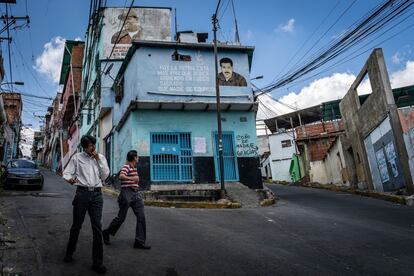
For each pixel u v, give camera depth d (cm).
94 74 2506
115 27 2384
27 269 519
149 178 1552
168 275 531
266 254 657
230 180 1641
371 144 1841
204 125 1684
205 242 731
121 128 1867
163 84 1675
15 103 3950
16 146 4028
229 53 1800
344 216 1127
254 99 1800
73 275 506
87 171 547
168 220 952
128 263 572
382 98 1596
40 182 1675
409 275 563
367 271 579
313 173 3088
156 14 2495
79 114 2870
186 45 1733
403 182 1520
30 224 807
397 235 842
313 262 620
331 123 3162
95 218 537
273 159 3900
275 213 1170
